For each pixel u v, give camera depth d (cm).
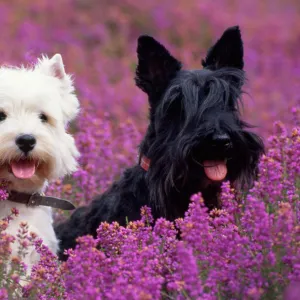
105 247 891
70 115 1152
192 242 784
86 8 3447
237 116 1086
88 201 1371
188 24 3319
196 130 1027
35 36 2972
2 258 833
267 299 754
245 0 3797
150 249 796
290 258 754
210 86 1070
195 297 738
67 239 1225
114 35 3262
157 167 1081
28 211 1059
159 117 1092
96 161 1510
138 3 3516
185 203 1080
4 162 1012
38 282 810
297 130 1089
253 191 882
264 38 3142
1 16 3203
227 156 1044
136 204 1113
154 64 1145
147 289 726
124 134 1686
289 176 932
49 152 1026
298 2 3856
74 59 2733
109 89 2316
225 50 1165
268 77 2578
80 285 759
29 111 1043
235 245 783
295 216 828
